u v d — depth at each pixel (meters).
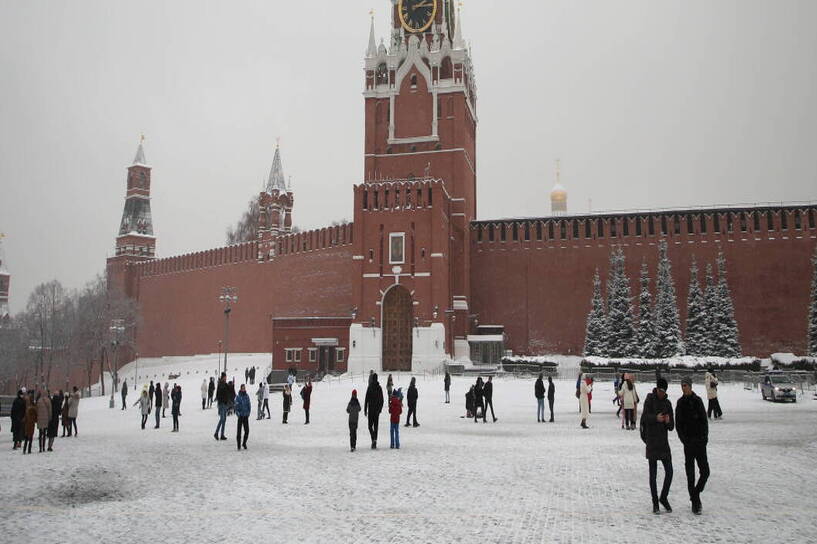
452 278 87.62
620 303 78.38
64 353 119.25
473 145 100.94
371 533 14.12
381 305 81.62
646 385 61.31
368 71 95.69
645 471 20.59
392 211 82.88
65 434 34.56
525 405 46.19
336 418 40.28
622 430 31.78
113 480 20.45
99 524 15.17
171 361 120.00
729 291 82.31
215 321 113.88
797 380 56.19
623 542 13.13
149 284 129.38
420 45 94.50
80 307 117.44
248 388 69.88
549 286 89.38
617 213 88.25
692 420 15.37
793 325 80.56
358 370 80.69
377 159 93.75
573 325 87.69
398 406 26.48
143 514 16.06
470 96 98.75
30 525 15.13
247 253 109.94
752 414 38.03
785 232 82.31
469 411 38.62
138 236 137.50
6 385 132.25
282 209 109.56
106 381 123.00
